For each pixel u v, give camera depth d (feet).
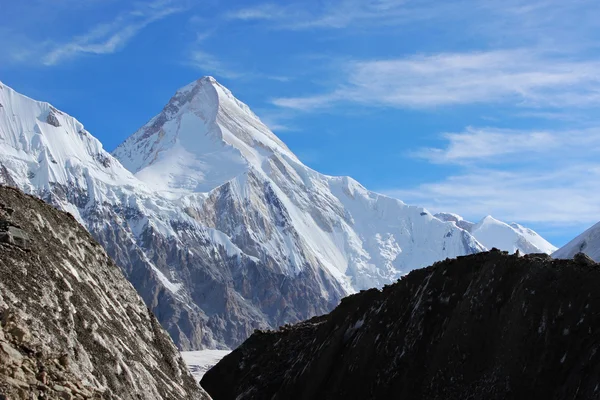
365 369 283.18
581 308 234.99
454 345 257.75
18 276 144.15
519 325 243.19
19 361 121.49
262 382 334.65
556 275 246.88
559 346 232.32
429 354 265.95
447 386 251.39
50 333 138.21
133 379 153.48
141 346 172.24
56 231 174.09
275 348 355.97
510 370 236.63
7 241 150.71
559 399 220.23
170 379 172.76
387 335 287.69
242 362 358.64
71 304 152.05
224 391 350.43
